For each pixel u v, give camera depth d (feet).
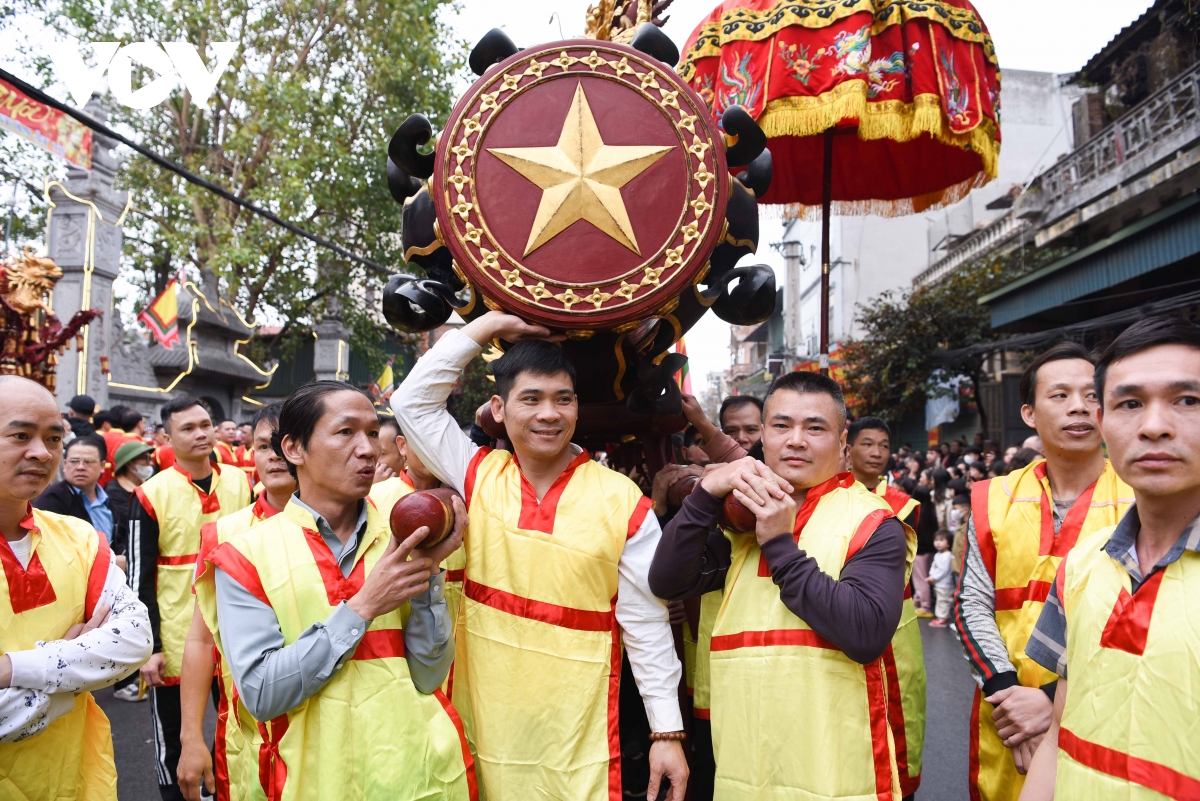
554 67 6.69
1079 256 30.60
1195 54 34.22
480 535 6.82
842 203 15.49
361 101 50.47
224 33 47.91
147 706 18.11
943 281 51.24
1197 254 27.58
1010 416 46.34
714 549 7.06
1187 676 4.53
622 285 6.50
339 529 6.61
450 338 6.85
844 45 10.71
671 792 6.59
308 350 71.15
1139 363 4.83
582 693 6.50
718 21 12.07
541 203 6.53
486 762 6.55
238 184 52.08
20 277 28.43
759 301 7.32
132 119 51.65
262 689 5.65
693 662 9.15
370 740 5.87
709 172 6.57
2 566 6.56
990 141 11.81
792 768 6.25
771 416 7.11
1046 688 7.84
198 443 13.64
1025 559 8.54
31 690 6.22
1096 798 4.83
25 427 6.52
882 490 11.24
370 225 50.44
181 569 13.10
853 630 6.02
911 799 9.78
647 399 7.57
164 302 41.37
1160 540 5.00
